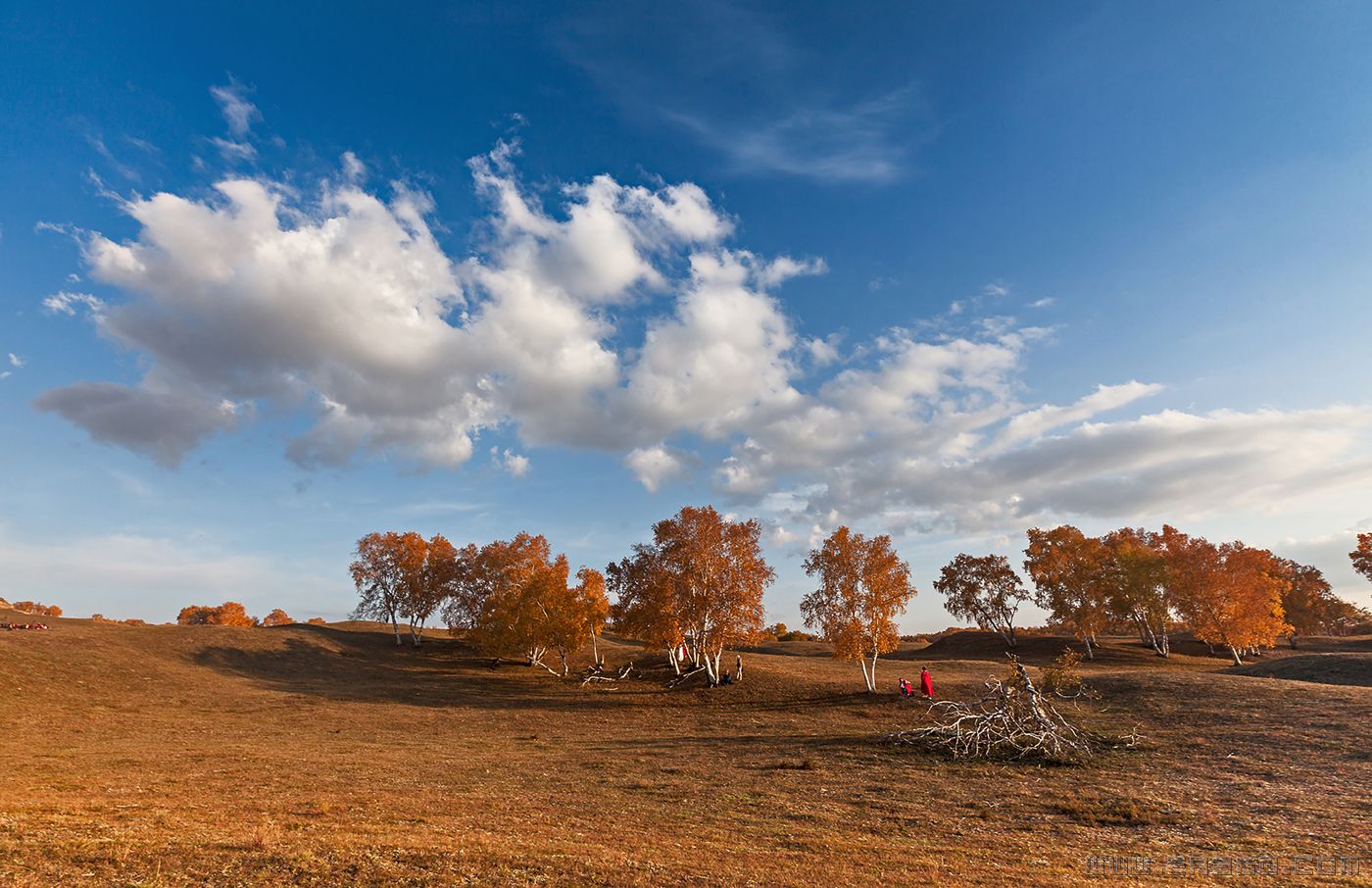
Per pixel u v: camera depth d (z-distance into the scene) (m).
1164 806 18.58
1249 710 32.47
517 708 47.69
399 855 12.14
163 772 23.16
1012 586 84.25
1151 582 78.00
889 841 15.15
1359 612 95.19
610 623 69.00
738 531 54.84
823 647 96.00
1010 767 24.89
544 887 10.80
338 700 49.31
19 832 12.98
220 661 60.56
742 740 32.72
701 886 11.19
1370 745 24.64
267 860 11.62
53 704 40.50
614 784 21.98
